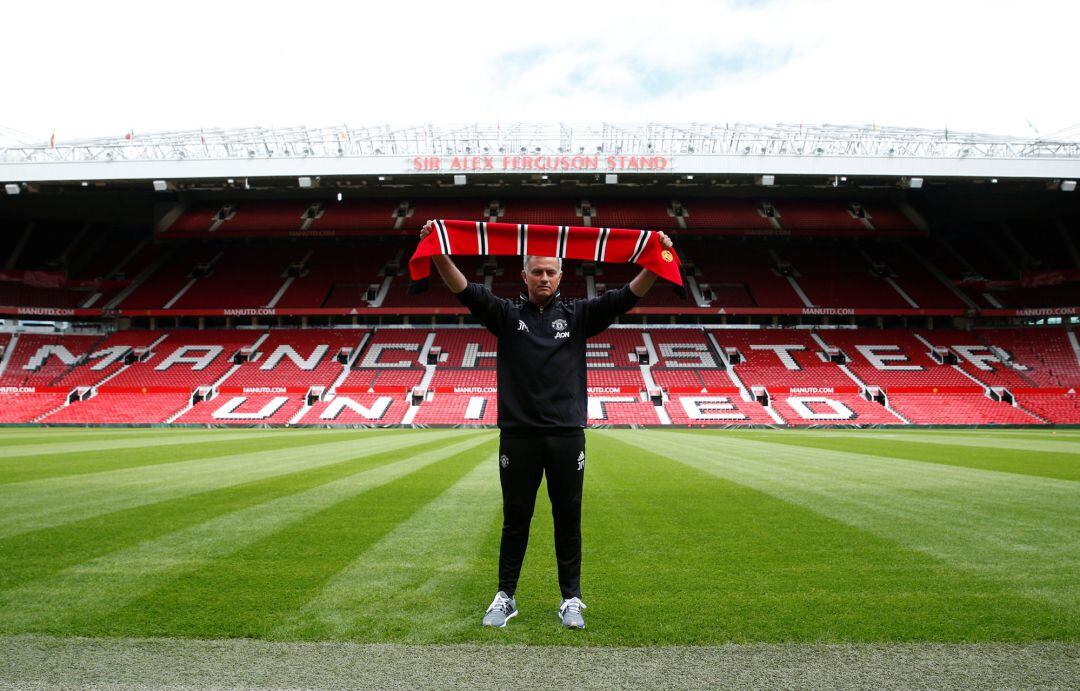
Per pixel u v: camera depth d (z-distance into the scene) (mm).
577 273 43594
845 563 4449
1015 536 5340
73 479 9133
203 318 43125
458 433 24500
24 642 2984
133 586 3859
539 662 2773
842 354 38906
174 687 2525
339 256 45219
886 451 14820
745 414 33500
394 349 39844
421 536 5312
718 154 32094
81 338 39938
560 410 3279
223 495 7566
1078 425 32094
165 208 42344
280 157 32750
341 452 14234
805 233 41000
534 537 5355
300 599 3619
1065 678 2627
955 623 3250
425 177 35344
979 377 36188
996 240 43781
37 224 44062
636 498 7434
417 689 2512
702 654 2865
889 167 31547
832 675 2650
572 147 33188
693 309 39750
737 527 5730
